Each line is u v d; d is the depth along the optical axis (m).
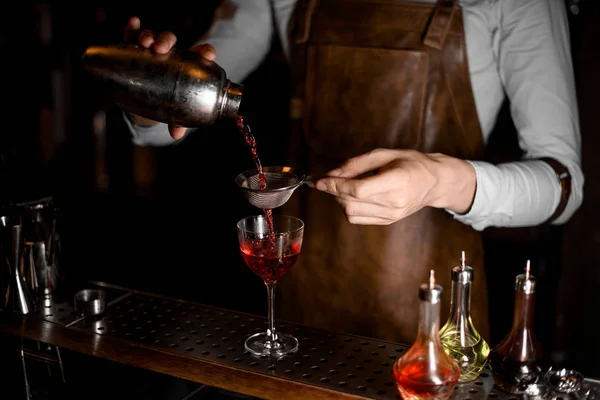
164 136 1.78
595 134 2.40
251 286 3.11
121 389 1.14
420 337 1.01
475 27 1.66
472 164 1.46
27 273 1.42
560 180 1.57
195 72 1.27
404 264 1.77
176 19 3.07
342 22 1.72
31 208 1.44
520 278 1.06
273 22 1.88
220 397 1.14
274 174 1.31
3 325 1.35
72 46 3.22
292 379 1.12
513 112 1.69
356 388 1.09
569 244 2.53
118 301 1.45
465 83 1.69
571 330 2.58
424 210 1.74
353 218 1.30
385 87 1.70
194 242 3.35
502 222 1.52
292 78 1.83
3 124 3.24
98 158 3.35
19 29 3.17
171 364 1.20
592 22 2.33
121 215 3.42
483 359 1.12
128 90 1.29
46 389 1.14
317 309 1.87
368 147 1.75
